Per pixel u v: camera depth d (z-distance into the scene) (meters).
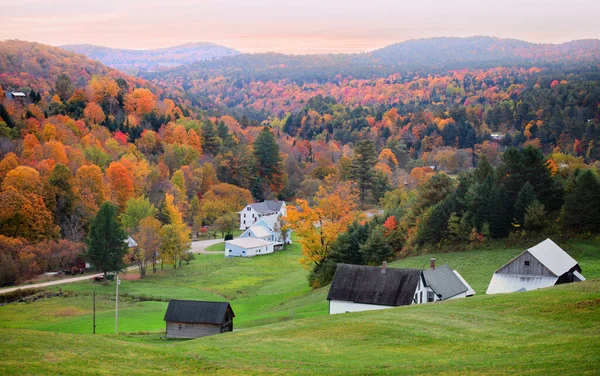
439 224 111.31
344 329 55.81
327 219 112.00
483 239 106.50
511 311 56.25
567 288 61.16
